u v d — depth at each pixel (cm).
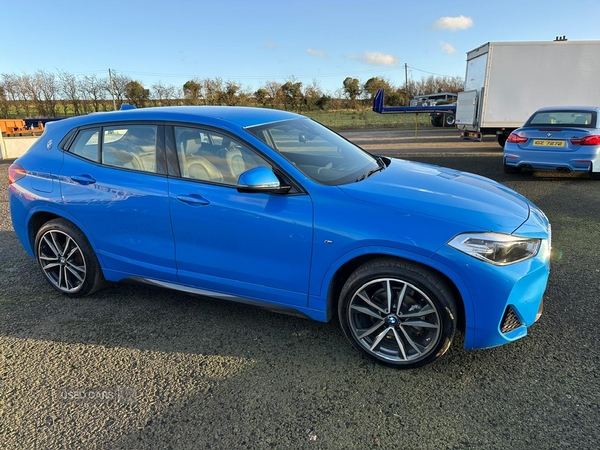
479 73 1434
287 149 310
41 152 373
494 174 920
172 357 292
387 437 219
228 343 307
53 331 327
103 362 288
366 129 2961
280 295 294
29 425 235
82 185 346
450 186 299
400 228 251
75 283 380
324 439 219
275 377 269
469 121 1512
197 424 232
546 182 822
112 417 239
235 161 299
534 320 271
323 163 312
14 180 381
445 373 267
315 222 269
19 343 313
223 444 218
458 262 241
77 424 235
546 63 1328
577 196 703
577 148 784
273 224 279
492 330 250
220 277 311
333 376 268
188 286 331
